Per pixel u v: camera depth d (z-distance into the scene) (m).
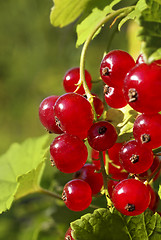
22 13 0.83
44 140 0.24
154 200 0.18
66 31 0.72
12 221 0.29
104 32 0.58
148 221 0.16
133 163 0.16
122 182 0.16
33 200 0.28
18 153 0.24
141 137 0.16
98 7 0.18
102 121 0.16
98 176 0.18
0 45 0.87
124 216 0.16
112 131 0.16
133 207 0.16
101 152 0.17
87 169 0.18
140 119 0.16
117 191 0.16
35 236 0.24
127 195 0.16
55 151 0.16
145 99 0.15
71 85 0.18
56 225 0.24
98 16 0.19
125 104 0.17
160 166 0.17
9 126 0.84
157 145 0.16
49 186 0.24
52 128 0.17
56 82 0.75
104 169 0.17
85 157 0.17
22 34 0.82
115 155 0.17
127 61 0.16
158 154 0.17
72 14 0.18
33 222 0.29
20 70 0.82
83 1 0.18
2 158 0.24
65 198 0.17
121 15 0.16
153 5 0.15
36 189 0.21
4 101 0.84
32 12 0.82
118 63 0.16
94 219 0.16
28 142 0.24
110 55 0.16
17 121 0.83
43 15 0.81
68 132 0.16
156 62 0.15
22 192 0.21
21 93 0.82
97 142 0.16
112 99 0.17
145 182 0.16
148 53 0.14
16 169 0.24
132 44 0.29
